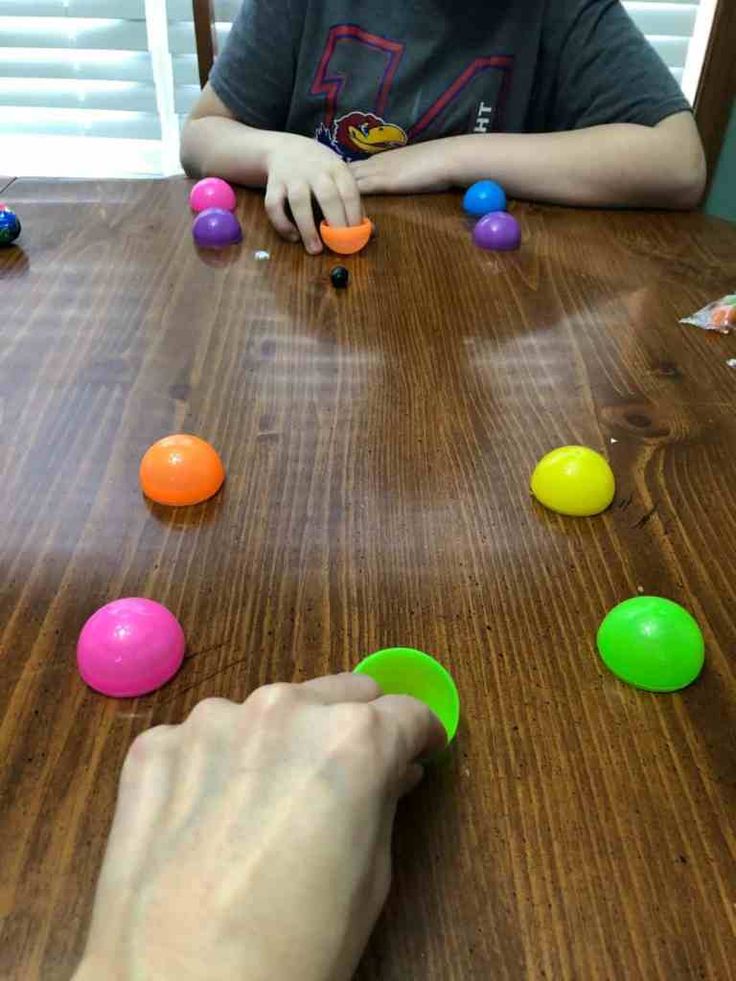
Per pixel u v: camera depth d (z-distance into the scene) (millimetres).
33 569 417
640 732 346
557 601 410
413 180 920
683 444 531
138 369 588
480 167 919
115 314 659
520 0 1054
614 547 445
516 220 859
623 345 645
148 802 251
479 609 404
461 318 676
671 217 910
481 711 353
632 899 284
